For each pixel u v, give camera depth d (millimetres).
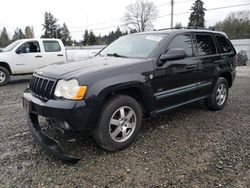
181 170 3041
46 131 4121
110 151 3484
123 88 3412
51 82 3258
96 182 2812
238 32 57906
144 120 4766
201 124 4605
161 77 3930
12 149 3568
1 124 4641
